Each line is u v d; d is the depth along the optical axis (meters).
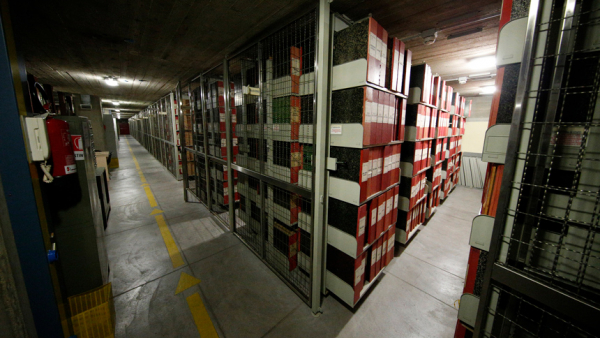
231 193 2.83
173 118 5.45
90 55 2.54
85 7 1.51
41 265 0.94
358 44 1.35
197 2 1.46
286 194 2.02
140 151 11.55
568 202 0.71
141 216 3.48
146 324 1.56
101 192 2.95
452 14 1.65
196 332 1.50
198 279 2.04
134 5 1.50
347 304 1.77
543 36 0.70
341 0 1.44
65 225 1.45
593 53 0.68
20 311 0.87
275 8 1.54
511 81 0.82
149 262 2.29
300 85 1.70
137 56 2.60
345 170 1.52
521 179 0.78
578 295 0.68
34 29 1.82
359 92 1.38
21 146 0.85
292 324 1.57
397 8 1.54
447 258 2.43
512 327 0.88
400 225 2.64
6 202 0.83
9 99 0.82
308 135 1.65
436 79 2.80
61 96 3.39
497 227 0.84
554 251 0.80
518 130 0.77
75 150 1.44
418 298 1.84
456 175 5.30
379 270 2.01
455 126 4.41
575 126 0.73
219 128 3.15
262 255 2.29
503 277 0.83
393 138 1.90
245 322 1.58
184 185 4.12
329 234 1.72
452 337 1.49
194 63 2.87
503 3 0.82
